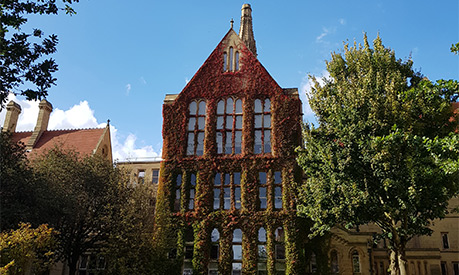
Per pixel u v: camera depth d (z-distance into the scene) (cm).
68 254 3412
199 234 3516
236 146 3797
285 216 3481
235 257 3472
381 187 2564
